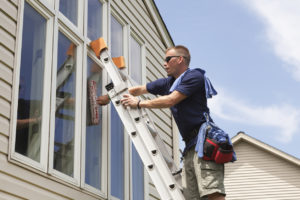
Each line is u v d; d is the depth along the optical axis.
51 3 4.38
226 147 3.72
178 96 3.88
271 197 16.94
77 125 4.37
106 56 4.61
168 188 3.80
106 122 4.86
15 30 3.81
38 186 3.69
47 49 4.18
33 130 3.83
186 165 3.96
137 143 4.02
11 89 3.64
